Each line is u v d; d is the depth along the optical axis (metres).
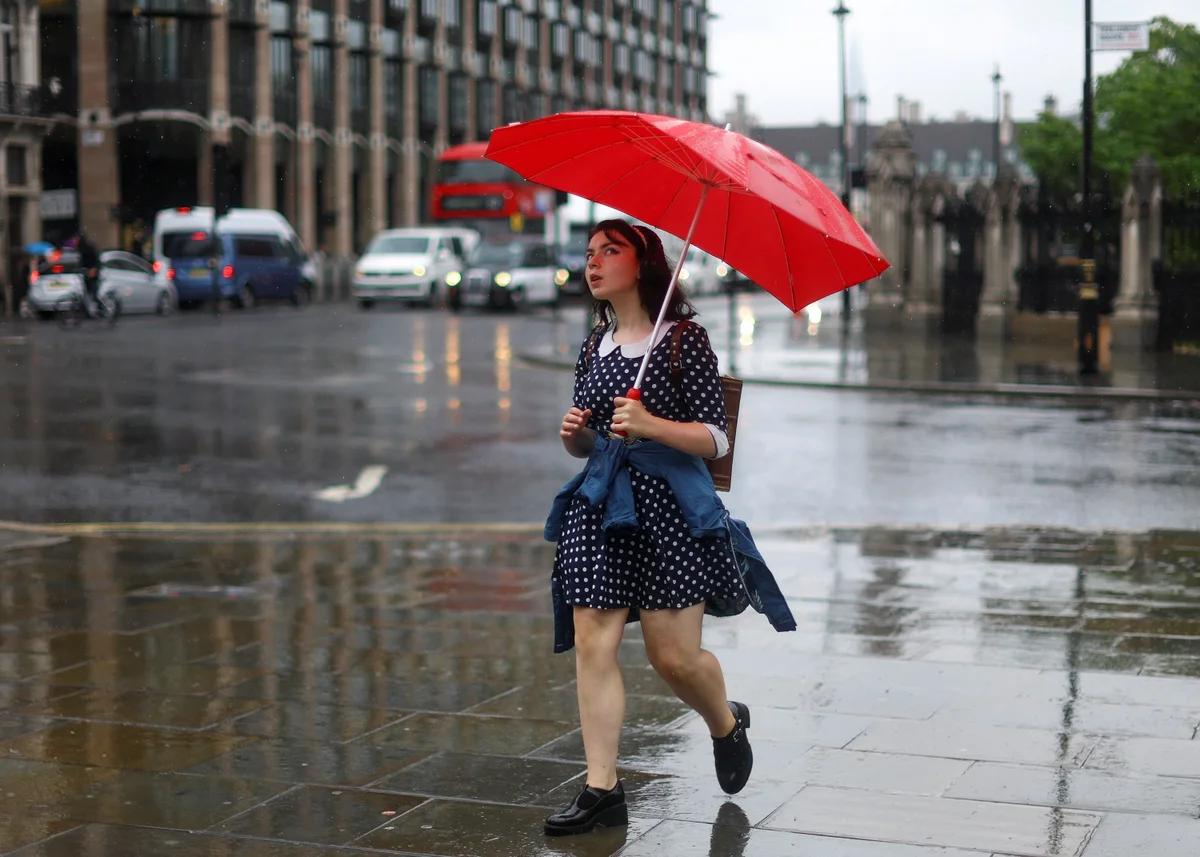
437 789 4.83
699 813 4.60
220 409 17.84
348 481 12.79
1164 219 28.80
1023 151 60.94
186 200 56.44
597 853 4.27
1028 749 5.23
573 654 6.69
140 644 6.90
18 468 13.41
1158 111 54.91
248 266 44.44
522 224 47.84
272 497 12.00
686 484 4.38
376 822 4.52
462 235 46.91
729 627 7.20
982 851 4.26
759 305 53.72
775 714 5.68
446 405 18.52
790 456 14.40
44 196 48.00
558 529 4.55
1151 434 16.28
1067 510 11.48
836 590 8.10
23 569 8.83
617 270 4.48
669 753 5.22
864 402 19.62
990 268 31.97
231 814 4.59
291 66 60.62
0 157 46.44
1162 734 5.41
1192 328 28.47
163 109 54.66
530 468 13.56
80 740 5.38
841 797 4.74
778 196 3.88
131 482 12.70
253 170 58.69
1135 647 6.76
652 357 4.42
